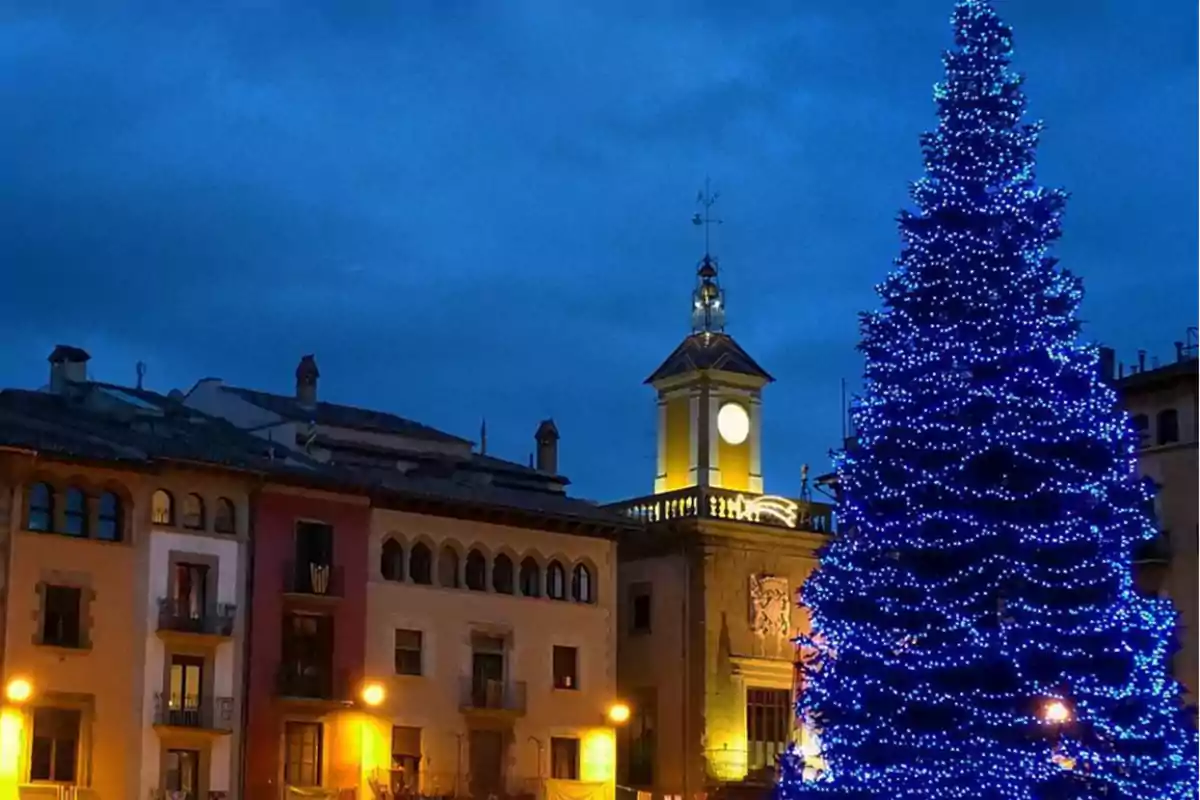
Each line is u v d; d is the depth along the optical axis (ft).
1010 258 149.38
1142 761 142.10
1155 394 213.46
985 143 151.43
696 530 227.81
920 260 150.82
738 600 230.27
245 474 196.34
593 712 219.00
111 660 186.29
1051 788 142.51
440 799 201.57
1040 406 146.20
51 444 185.26
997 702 143.74
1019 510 145.59
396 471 220.84
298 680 196.65
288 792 193.77
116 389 219.20
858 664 148.87
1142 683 143.64
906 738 145.48
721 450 242.78
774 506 236.43
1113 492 147.64
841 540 152.15
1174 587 207.21
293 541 200.23
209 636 191.42
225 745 191.42
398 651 205.57
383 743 201.87
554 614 218.38
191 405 237.25
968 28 153.69
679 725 225.56
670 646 228.84
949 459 146.92
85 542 186.91
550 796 212.02
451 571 212.23
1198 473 207.21
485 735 210.59
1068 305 150.82
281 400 234.38
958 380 147.74
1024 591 145.28
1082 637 143.43
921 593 146.41
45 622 183.52
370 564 205.16
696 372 244.42
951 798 143.43
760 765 226.38
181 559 192.24
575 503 225.97
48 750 181.78
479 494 216.95
